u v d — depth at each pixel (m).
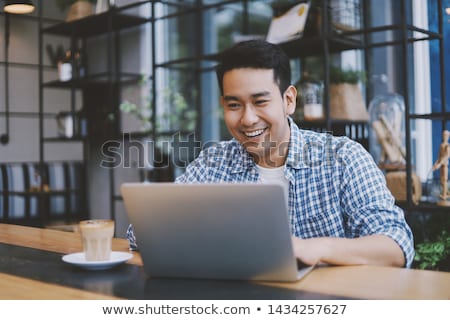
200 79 4.15
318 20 2.82
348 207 1.53
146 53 4.42
